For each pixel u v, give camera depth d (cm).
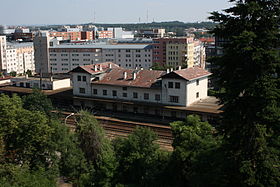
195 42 18800
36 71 19188
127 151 3722
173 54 17112
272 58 2408
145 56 17525
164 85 6812
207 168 2841
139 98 7219
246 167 2422
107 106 7600
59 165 4088
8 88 9406
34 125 3816
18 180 3144
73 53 18200
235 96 2517
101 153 3944
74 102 8106
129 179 3684
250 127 2495
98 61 18000
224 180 2612
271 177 2436
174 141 3591
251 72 2503
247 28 2508
